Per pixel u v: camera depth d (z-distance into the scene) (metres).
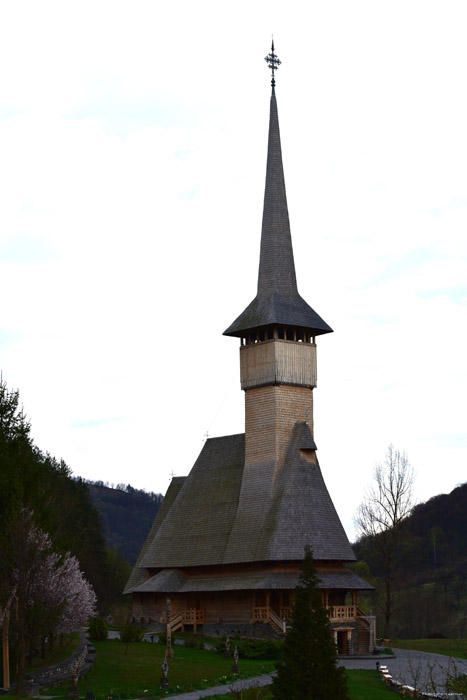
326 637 47.19
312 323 97.75
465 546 168.25
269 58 105.56
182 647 82.94
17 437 63.88
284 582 87.56
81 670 64.06
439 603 142.12
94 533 144.00
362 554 174.12
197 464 106.38
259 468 95.56
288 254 100.69
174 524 103.56
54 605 60.59
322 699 45.91
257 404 97.12
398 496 106.56
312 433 95.25
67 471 134.25
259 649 77.75
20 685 55.31
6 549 58.16
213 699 55.88
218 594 94.38
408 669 72.75
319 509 91.06
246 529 93.25
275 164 102.81
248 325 97.50
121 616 144.88
